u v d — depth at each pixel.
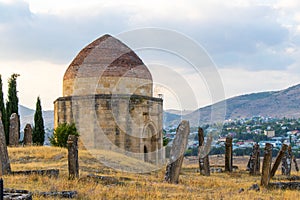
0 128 23.62
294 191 22.22
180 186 22.95
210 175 31.86
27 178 21.17
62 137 41.25
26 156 32.44
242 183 26.34
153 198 18.20
